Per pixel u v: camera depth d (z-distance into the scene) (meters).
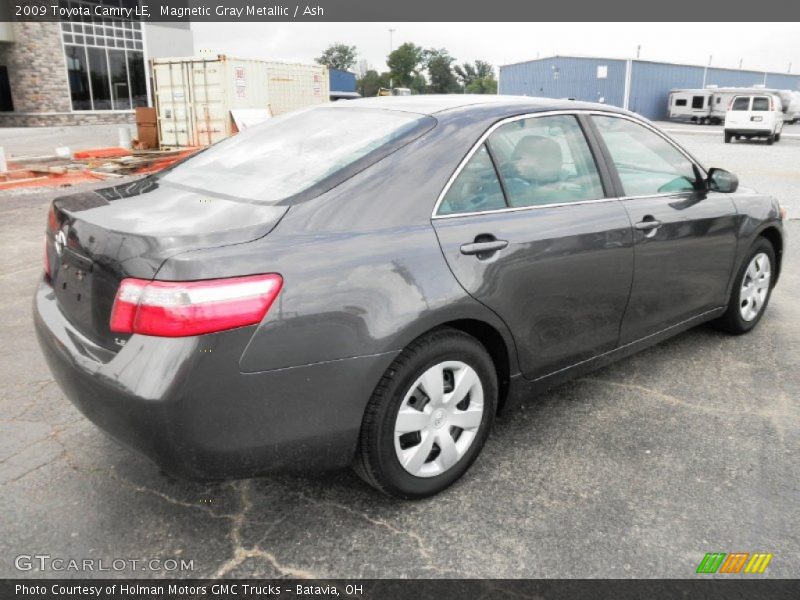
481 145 2.73
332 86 53.25
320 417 2.22
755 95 22.75
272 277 2.07
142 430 2.03
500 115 2.86
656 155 3.55
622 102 46.81
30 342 4.23
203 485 2.71
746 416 3.34
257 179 2.55
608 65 46.28
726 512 2.57
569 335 3.02
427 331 2.46
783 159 17.14
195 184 2.65
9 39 25.69
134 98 29.72
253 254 2.08
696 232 3.59
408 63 103.25
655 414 3.36
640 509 2.59
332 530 2.45
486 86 106.69
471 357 2.60
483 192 2.69
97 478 2.75
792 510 2.59
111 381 2.04
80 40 27.41
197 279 1.97
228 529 2.45
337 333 2.18
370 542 2.39
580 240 2.93
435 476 2.60
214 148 3.14
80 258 2.29
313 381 2.17
